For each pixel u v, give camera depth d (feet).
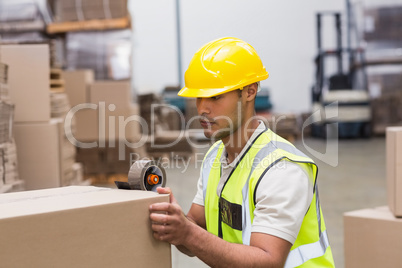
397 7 42.29
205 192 5.47
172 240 3.79
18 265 3.25
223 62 4.79
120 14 24.35
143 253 3.79
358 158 30.07
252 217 4.66
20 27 25.18
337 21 43.98
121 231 3.67
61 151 11.94
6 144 9.46
